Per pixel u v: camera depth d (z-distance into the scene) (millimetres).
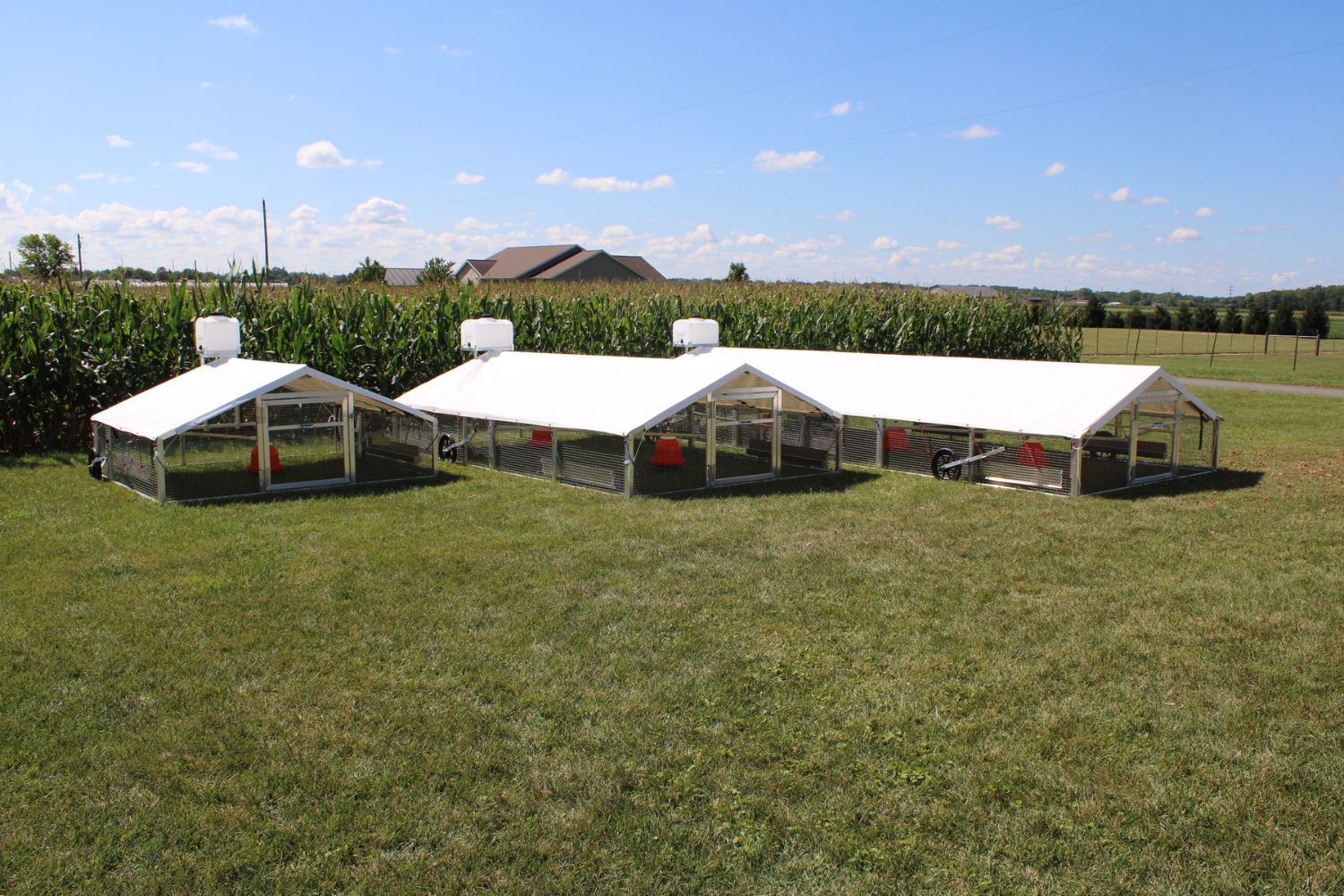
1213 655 7559
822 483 15359
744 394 15227
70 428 18547
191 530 11391
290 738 6020
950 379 17688
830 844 4949
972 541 11172
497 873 4680
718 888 4602
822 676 7086
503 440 16500
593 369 17359
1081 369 16453
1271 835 5023
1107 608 8703
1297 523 12172
